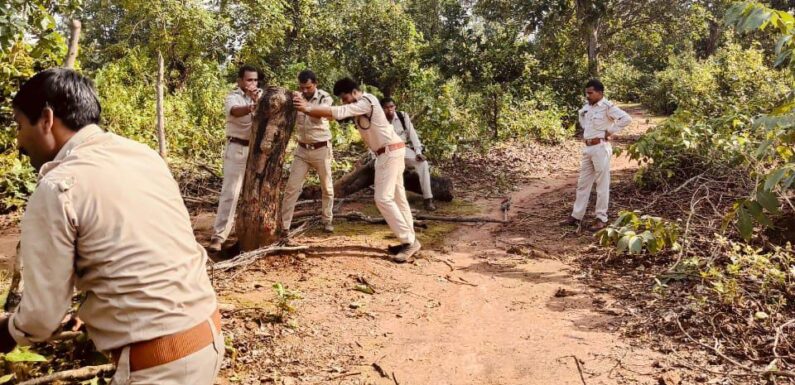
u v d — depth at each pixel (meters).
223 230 6.07
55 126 1.99
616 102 33.75
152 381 1.92
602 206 7.37
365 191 9.42
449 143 11.61
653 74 32.34
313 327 4.47
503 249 6.78
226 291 5.02
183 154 10.77
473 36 20.64
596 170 7.34
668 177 8.34
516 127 15.64
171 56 19.50
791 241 5.71
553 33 20.95
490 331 4.54
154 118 11.32
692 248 5.86
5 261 5.78
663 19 22.77
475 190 10.05
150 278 1.91
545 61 20.98
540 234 7.38
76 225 1.84
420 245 6.42
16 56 7.50
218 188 8.99
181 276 1.99
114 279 1.88
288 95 5.79
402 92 19.25
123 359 1.91
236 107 5.88
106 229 1.87
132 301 1.89
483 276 5.86
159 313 1.91
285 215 6.61
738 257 5.06
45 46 6.06
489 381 3.77
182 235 2.06
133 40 22.20
